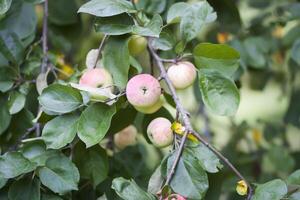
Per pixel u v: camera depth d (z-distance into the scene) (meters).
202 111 2.31
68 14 1.91
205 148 1.41
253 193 1.42
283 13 2.19
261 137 2.32
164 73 1.46
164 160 1.40
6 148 1.66
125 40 1.49
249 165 2.17
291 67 2.26
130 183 1.36
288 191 1.44
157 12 1.69
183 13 1.52
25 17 1.79
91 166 1.55
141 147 2.11
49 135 1.45
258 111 2.80
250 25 2.15
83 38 2.12
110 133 1.60
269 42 2.18
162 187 1.39
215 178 1.62
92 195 1.61
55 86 1.44
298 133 2.44
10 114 1.63
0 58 1.68
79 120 1.42
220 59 1.49
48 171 1.46
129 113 1.58
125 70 1.47
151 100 1.42
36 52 1.75
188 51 1.74
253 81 2.34
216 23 2.04
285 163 2.06
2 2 1.55
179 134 1.41
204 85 1.45
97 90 1.42
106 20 1.48
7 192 1.49
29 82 1.66
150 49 1.52
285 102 2.76
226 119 2.60
